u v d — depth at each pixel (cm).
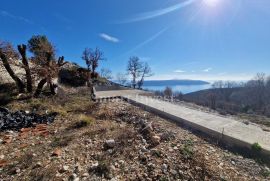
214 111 1178
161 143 662
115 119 948
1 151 605
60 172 486
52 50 1562
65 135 735
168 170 501
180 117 930
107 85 2661
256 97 4675
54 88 1568
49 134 756
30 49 2242
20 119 888
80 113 1052
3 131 771
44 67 1461
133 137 702
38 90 1443
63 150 606
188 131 802
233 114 1184
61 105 1240
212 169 512
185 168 510
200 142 691
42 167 508
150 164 527
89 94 1733
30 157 560
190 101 1653
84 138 700
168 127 836
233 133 723
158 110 1070
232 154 617
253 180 481
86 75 2517
